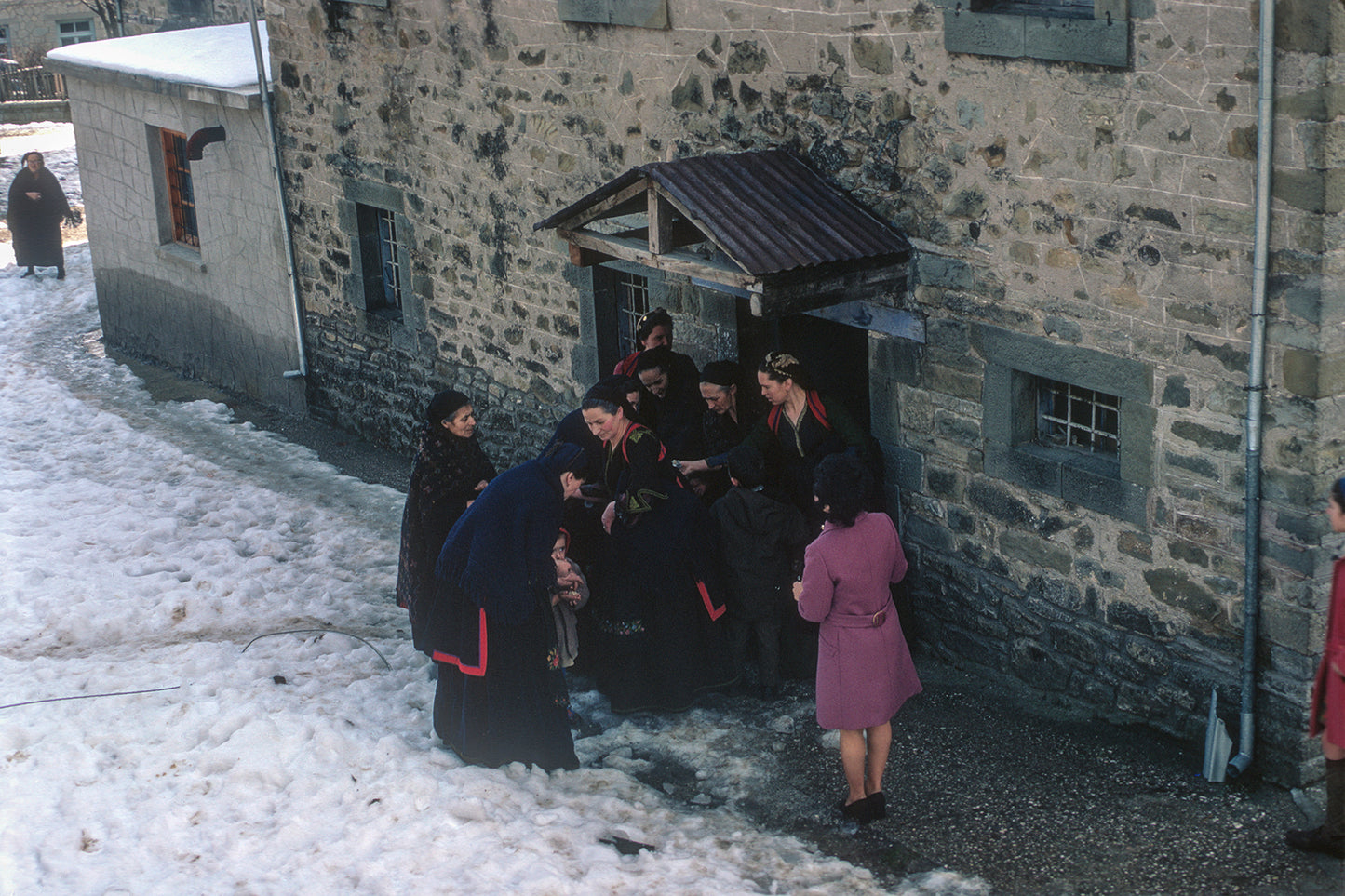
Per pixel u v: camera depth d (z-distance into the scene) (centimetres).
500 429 985
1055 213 556
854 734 505
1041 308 573
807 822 523
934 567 664
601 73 789
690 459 702
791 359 629
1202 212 500
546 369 918
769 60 673
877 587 498
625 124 782
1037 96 549
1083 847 488
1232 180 486
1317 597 495
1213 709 527
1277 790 518
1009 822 510
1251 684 517
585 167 825
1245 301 493
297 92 1116
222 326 1332
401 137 1003
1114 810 511
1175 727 560
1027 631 621
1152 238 520
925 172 608
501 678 548
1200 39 484
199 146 1205
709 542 613
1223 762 522
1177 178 505
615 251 657
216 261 1309
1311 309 470
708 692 645
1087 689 596
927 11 584
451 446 626
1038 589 610
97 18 3444
